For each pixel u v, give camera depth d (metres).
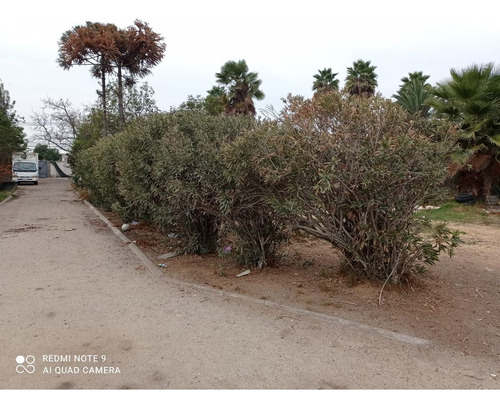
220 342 3.62
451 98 13.01
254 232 5.73
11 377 3.00
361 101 4.37
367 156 4.05
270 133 4.54
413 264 4.93
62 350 3.44
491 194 14.40
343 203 4.45
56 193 22.83
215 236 6.80
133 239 8.50
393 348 3.54
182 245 6.87
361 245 4.56
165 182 5.67
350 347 3.55
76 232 9.52
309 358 3.35
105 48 19.80
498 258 6.87
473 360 3.37
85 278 5.62
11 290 5.02
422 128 4.62
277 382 2.98
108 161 9.91
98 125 24.27
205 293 4.98
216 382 2.97
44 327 3.91
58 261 6.59
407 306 4.39
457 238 4.39
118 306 4.52
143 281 5.51
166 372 3.10
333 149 4.22
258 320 4.14
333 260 6.49
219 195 5.13
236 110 23.83
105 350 3.45
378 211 4.39
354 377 3.06
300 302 4.59
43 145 50.81
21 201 17.75
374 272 4.84
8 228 10.02
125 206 9.48
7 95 29.44
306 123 4.39
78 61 20.77
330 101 4.33
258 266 5.86
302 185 4.42
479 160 12.52
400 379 3.05
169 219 5.99
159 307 4.50
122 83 22.58
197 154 5.29
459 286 5.17
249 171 4.70
